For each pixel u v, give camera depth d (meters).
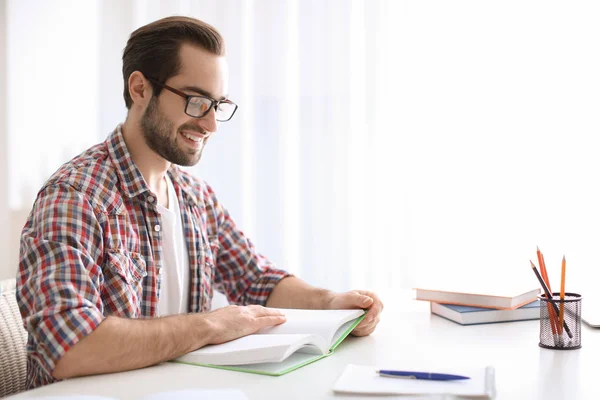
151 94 1.34
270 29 2.23
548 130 2.08
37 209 1.20
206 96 1.34
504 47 2.10
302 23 2.20
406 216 2.18
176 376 0.98
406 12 2.15
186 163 1.38
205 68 1.33
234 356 1.03
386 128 2.17
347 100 2.19
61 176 1.25
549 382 0.96
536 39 2.08
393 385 0.92
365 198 2.19
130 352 1.01
